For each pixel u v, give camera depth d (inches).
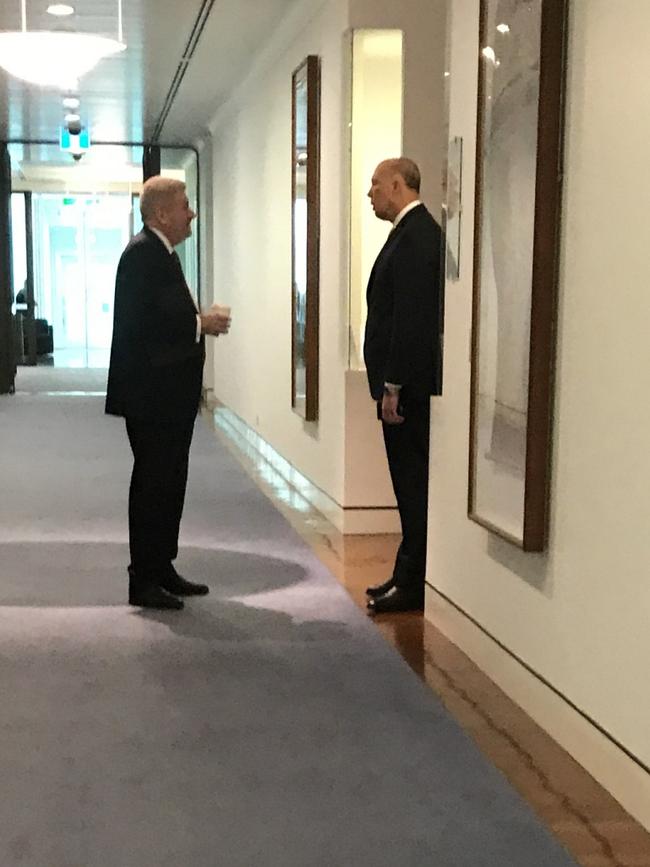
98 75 343.6
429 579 165.2
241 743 116.6
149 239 159.9
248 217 359.6
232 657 144.6
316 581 184.5
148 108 410.9
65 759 112.0
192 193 539.8
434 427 163.0
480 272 138.3
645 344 98.5
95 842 94.7
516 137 124.3
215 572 189.3
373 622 163.0
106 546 207.5
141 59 319.6
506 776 110.0
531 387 119.5
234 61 323.6
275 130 303.3
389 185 161.6
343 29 217.6
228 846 94.3
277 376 303.3
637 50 99.3
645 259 98.2
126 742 116.4
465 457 149.3
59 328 799.7
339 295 226.4
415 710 127.0
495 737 120.5
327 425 238.2
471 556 146.9
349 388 219.9
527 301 121.1
